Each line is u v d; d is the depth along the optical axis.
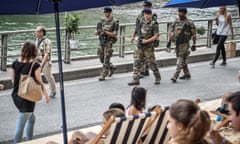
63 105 5.71
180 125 3.07
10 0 5.58
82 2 5.74
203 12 28.69
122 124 4.53
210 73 12.68
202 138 3.09
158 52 14.51
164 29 22.12
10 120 8.68
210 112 6.57
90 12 28.09
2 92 10.55
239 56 15.12
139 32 11.11
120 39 13.66
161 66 13.49
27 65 6.79
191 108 3.10
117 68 12.62
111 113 5.21
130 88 11.08
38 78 6.83
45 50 9.77
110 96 10.36
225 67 13.45
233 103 3.88
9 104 9.66
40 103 9.69
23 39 18.39
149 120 4.73
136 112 6.06
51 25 22.53
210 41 15.43
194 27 11.61
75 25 12.54
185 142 3.06
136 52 11.22
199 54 14.20
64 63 12.73
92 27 13.02
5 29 20.98
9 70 11.81
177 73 11.67
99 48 11.74
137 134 4.76
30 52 6.83
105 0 5.70
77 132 5.83
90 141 4.90
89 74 12.16
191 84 11.50
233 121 3.91
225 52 13.66
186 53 11.68
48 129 8.24
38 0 5.71
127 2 5.69
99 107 9.55
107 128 4.52
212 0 7.14
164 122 4.95
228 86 11.34
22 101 6.80
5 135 7.92
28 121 7.00
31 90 6.75
